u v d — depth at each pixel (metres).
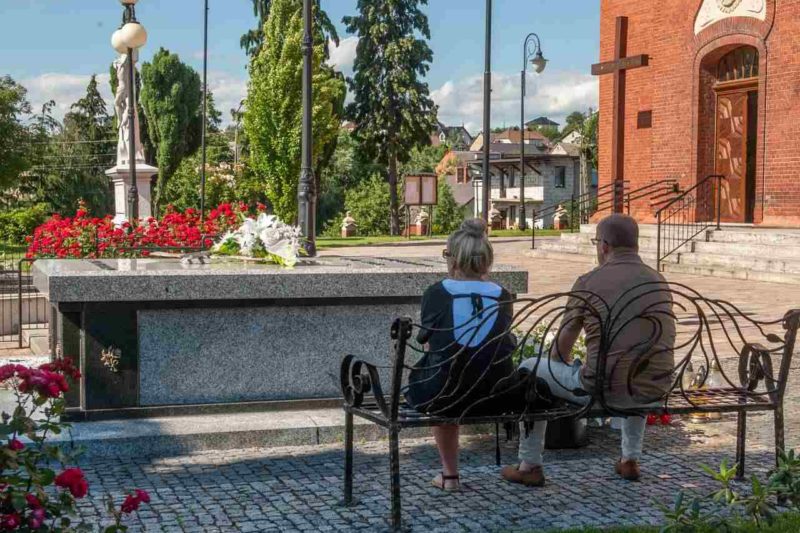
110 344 6.12
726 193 22.05
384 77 53.34
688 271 18.58
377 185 59.44
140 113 60.06
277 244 7.18
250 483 5.23
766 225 20.34
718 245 18.95
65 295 5.93
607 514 4.70
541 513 4.71
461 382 4.63
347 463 4.86
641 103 23.75
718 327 11.37
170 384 6.27
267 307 6.41
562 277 18.12
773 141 20.31
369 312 6.61
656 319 4.80
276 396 6.48
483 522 4.56
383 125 53.72
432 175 40.44
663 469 5.55
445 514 4.69
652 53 23.36
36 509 3.15
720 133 22.16
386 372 6.66
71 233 12.74
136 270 6.29
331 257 8.44
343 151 69.56
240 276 6.25
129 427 5.98
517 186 74.12
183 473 5.45
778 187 20.25
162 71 58.53
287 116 41.06
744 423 5.27
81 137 65.56
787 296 14.55
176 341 6.26
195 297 6.17
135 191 19.17
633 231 5.09
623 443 5.36
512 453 6.00
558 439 6.09
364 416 4.75
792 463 4.39
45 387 3.41
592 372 4.87
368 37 53.25
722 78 22.19
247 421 6.17
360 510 4.75
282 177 41.34
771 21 20.25
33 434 3.42
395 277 6.55
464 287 4.98
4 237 25.19
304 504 4.85
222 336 6.34
